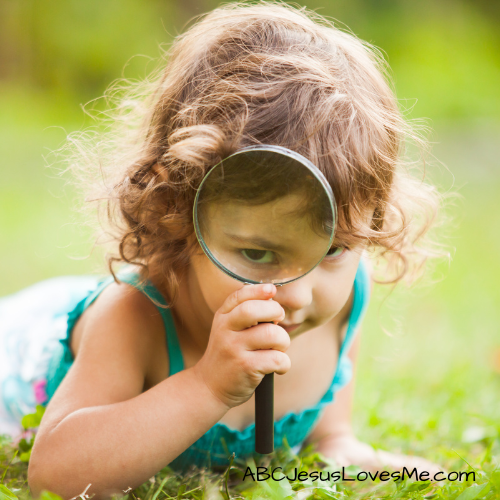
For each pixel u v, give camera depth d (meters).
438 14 19.33
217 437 2.55
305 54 2.29
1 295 6.08
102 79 17.73
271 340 1.95
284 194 1.81
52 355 3.46
